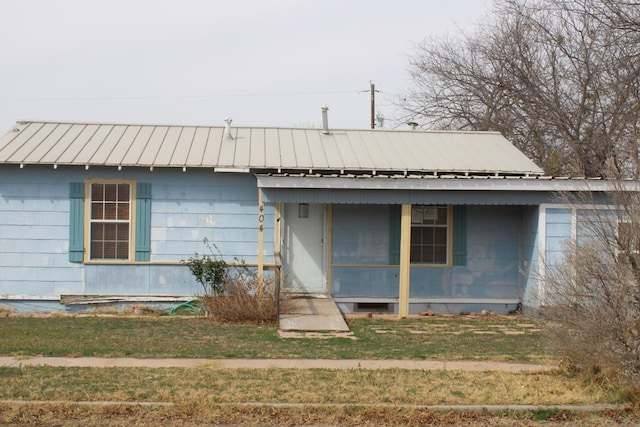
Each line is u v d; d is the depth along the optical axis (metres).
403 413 8.72
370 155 18.36
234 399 8.99
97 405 8.66
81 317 15.93
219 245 17.05
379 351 12.38
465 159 18.50
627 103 23.36
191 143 18.19
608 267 9.39
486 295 17.84
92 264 16.69
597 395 9.37
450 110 30.83
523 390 9.68
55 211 16.67
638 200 9.51
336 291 17.67
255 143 18.58
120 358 11.40
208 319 15.84
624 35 22.59
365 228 17.78
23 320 15.31
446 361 11.66
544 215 16.48
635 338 9.31
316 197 16.22
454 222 17.78
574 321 9.63
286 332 14.21
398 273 17.77
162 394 9.12
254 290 16.22
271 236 17.14
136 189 16.84
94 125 19.06
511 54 28.42
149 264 16.83
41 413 8.48
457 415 8.77
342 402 8.98
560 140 26.80
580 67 26.05
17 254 16.58
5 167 16.56
